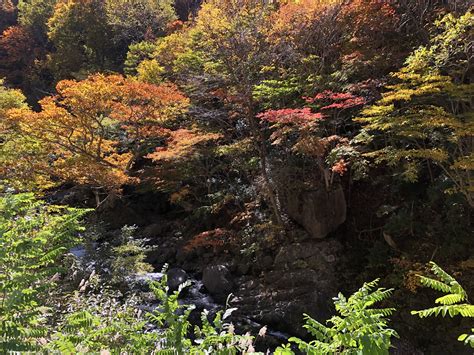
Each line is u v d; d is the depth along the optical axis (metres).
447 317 9.16
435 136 9.84
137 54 25.20
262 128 13.73
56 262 8.59
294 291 11.12
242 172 15.84
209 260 14.03
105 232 14.44
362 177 12.31
